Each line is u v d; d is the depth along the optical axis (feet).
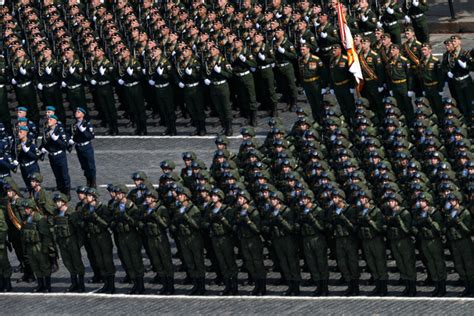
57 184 399.65
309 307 324.19
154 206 337.72
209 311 327.06
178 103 445.78
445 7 522.06
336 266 344.69
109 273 343.05
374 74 410.11
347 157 350.84
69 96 441.68
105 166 414.62
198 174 341.62
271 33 435.94
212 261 344.69
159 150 423.64
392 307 319.68
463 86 402.31
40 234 343.05
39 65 442.09
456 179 340.18
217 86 424.05
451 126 361.10
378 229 324.19
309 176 350.02
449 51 402.72
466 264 321.11
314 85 422.41
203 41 426.10
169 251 338.95
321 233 328.90
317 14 442.91
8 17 463.42
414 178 336.08
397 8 459.32
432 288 330.54
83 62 443.73
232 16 444.96
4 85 444.96
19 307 339.16
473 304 317.63
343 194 328.70
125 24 455.63
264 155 365.20
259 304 328.90
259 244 332.80
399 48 409.90
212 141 427.74
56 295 344.90
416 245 332.39
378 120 389.80
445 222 321.32
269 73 432.66
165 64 429.38
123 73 433.89
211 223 334.44
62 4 470.80
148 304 334.65
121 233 339.57
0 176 392.68
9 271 350.23
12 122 459.73
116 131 441.68
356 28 444.55
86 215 339.98
